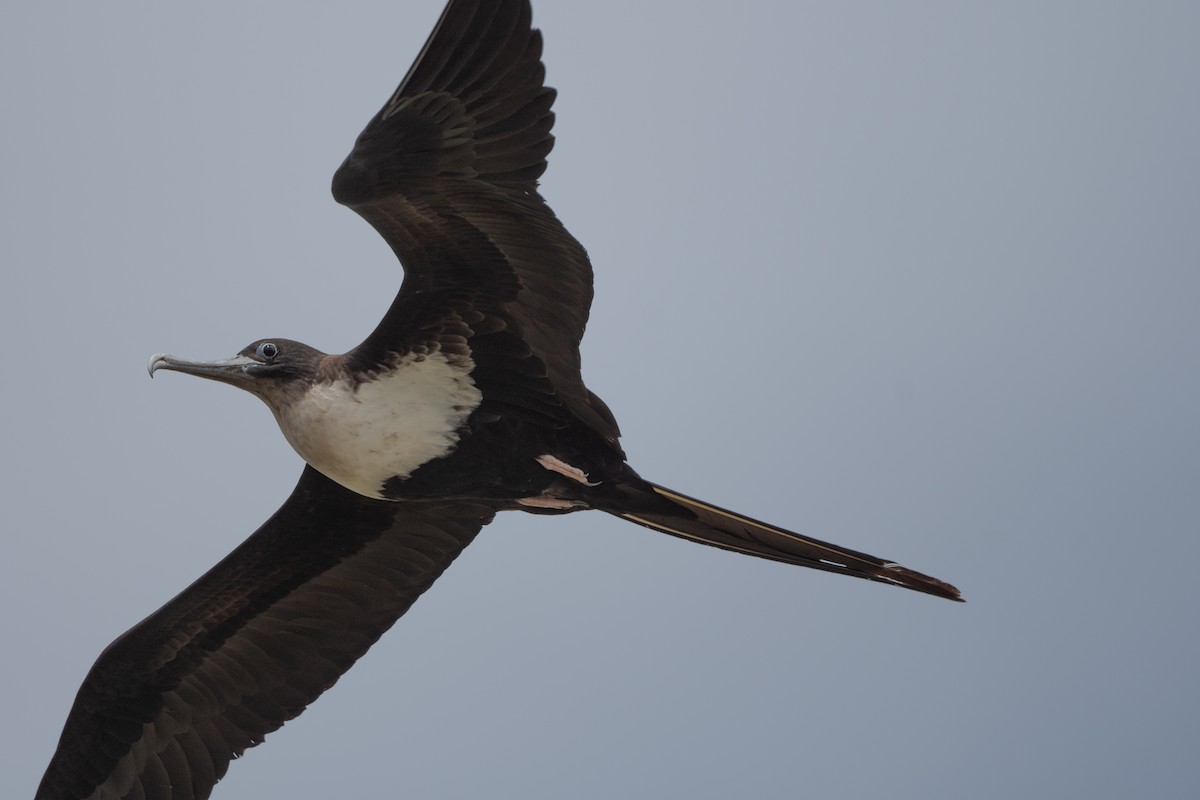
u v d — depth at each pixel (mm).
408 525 14328
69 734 14219
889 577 12719
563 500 13180
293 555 14305
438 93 11555
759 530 12836
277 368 13023
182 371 13070
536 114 11688
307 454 13117
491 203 12031
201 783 14234
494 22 11445
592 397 12805
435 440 12836
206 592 14172
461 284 12477
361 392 12828
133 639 14086
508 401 12789
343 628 14508
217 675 14328
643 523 13188
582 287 12391
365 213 12031
